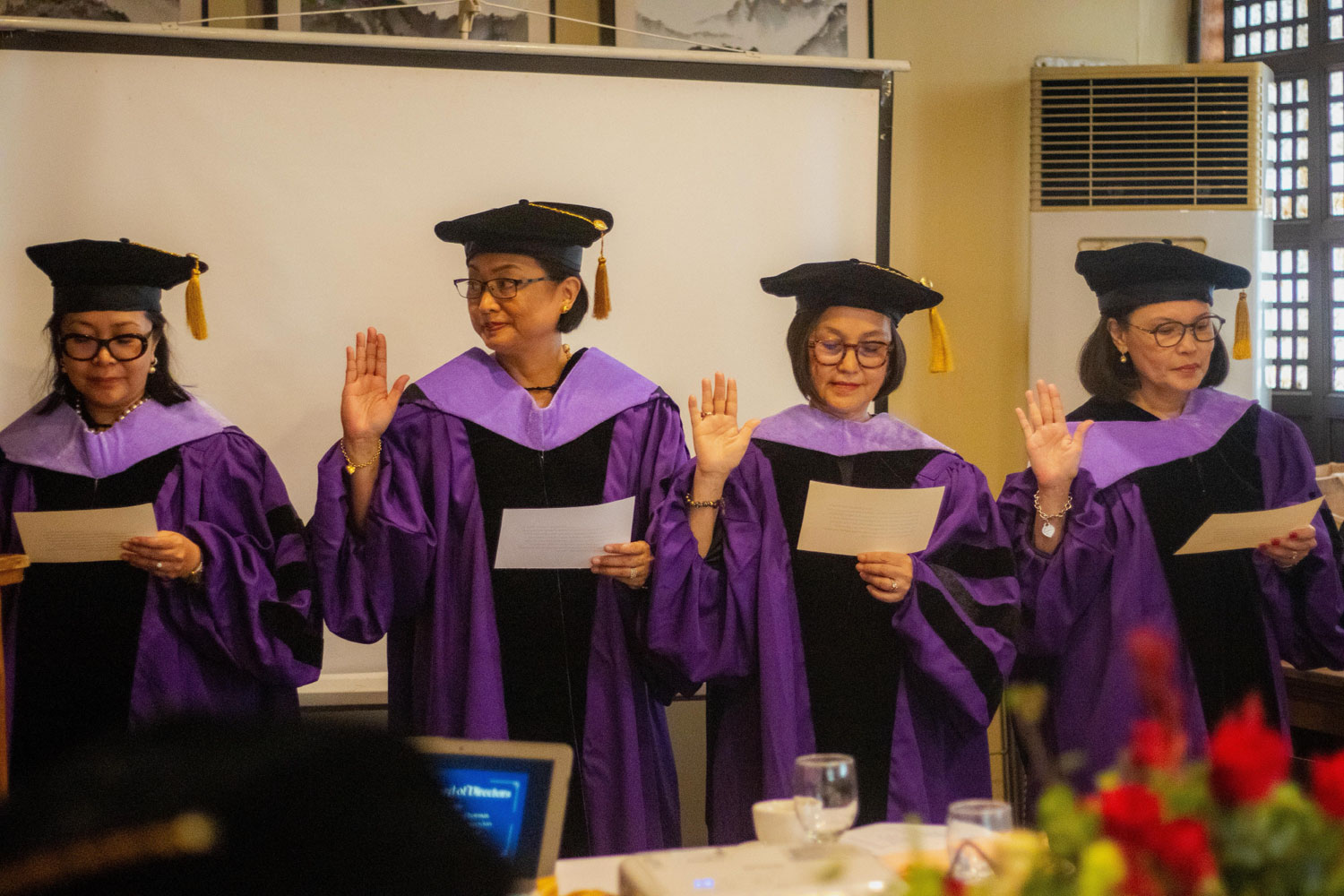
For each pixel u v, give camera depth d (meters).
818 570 2.70
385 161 3.39
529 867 1.51
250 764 0.65
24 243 3.22
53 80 3.22
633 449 2.82
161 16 3.55
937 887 0.97
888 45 4.06
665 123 3.53
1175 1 4.41
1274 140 4.46
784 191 3.60
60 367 2.85
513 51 3.42
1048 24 4.19
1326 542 3.01
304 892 0.63
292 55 3.34
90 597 2.71
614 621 2.74
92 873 0.60
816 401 2.85
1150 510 2.98
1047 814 1.01
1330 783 0.95
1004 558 2.77
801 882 1.34
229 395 3.34
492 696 2.64
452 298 3.43
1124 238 3.87
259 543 2.78
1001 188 4.13
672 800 2.80
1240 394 3.85
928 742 2.68
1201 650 2.95
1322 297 4.42
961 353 4.13
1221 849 0.94
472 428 2.76
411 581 2.66
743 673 2.66
